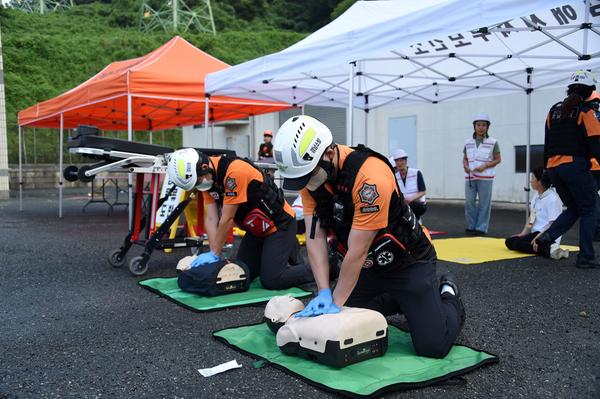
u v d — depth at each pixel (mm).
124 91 7594
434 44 6320
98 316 3594
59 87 27719
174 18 42125
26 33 33906
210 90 7176
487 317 3500
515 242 6023
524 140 11414
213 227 4242
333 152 2381
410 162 13703
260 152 11984
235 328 3229
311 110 16047
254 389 2395
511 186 11734
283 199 4246
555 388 2406
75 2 53312
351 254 2426
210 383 2465
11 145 20500
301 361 2670
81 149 4750
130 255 5969
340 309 2688
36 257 5879
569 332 3197
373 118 14445
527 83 7602
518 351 2881
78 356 2834
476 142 7781
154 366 2684
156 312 3680
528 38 6242
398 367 2568
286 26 45188
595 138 4883
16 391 2395
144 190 6176
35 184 19938
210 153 5156
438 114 12992
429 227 8719
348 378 2430
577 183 5020
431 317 2662
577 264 5137
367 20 6770
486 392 2359
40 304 3914
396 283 2717
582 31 5727
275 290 4207
